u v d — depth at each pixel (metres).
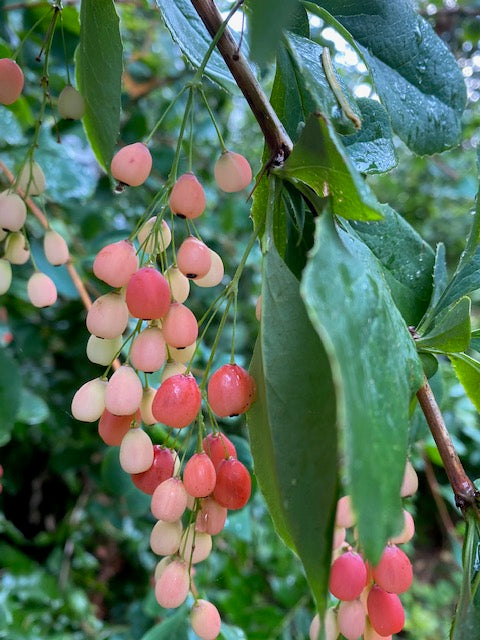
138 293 0.08
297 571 0.28
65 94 0.11
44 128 0.23
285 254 0.09
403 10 0.11
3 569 0.28
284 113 0.10
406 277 0.11
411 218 0.63
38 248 0.21
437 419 0.09
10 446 0.32
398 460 0.06
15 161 0.22
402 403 0.06
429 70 0.12
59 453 0.27
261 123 0.08
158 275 0.08
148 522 0.22
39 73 0.22
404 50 0.12
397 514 0.05
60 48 0.21
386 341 0.06
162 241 0.09
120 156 0.09
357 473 0.05
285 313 0.07
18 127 0.20
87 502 0.30
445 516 0.24
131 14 0.31
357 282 0.06
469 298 0.09
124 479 0.19
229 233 0.34
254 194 0.09
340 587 0.08
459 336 0.09
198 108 0.33
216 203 0.37
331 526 0.06
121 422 0.09
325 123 0.07
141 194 0.29
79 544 0.32
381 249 0.11
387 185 0.62
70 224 0.27
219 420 0.23
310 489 0.06
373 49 0.12
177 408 0.08
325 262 0.06
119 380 0.08
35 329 0.28
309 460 0.06
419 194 0.62
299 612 0.24
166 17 0.10
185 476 0.08
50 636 0.26
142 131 0.29
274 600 0.29
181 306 0.08
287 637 0.23
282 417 0.07
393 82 0.12
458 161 0.57
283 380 0.07
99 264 0.08
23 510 0.33
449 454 0.09
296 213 0.08
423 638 0.36
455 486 0.09
